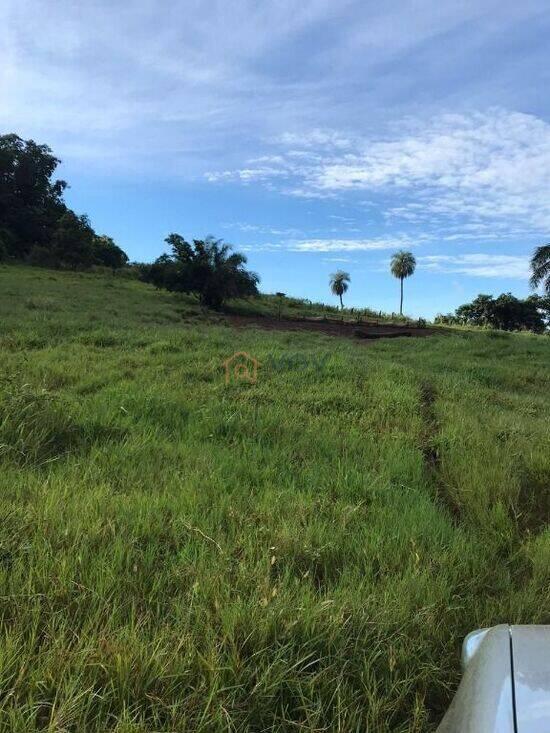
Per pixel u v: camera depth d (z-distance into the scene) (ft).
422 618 8.90
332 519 12.53
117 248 220.02
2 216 210.18
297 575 10.06
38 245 209.36
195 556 10.00
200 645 7.68
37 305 68.74
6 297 76.54
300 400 25.76
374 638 8.30
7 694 6.34
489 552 11.93
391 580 9.92
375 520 12.80
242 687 6.95
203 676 7.04
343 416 23.48
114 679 6.79
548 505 15.66
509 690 4.91
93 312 71.15
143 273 130.62
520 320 230.89
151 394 23.22
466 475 16.49
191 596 8.57
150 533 10.79
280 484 14.83
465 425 22.62
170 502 12.48
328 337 82.07
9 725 6.07
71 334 45.73
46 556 9.18
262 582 9.16
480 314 235.81
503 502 15.02
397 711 7.37
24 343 38.93
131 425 19.13
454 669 8.26
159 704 6.55
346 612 8.63
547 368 56.70
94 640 7.28
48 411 18.10
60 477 13.38
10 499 11.99
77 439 17.25
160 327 61.67
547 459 18.16
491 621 9.29
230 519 11.91
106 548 9.91
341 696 7.20
